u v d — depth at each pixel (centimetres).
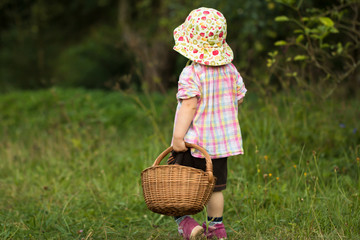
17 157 791
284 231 416
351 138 648
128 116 1076
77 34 2470
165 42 1576
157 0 1677
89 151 768
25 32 2431
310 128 669
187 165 376
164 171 350
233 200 507
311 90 654
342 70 718
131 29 1705
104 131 927
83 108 1134
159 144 711
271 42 932
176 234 436
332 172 560
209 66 374
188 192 347
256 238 398
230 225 448
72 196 558
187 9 1099
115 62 2075
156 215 500
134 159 705
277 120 672
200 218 474
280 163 605
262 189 512
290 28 777
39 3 2353
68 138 859
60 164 743
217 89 376
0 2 2312
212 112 374
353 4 634
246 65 762
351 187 503
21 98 1289
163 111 936
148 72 1609
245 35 938
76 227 464
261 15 921
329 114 707
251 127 663
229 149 376
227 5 981
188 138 369
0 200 581
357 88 848
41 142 884
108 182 630
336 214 429
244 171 573
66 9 2403
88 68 2041
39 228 466
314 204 473
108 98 1212
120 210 520
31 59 2300
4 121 1143
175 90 819
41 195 590
